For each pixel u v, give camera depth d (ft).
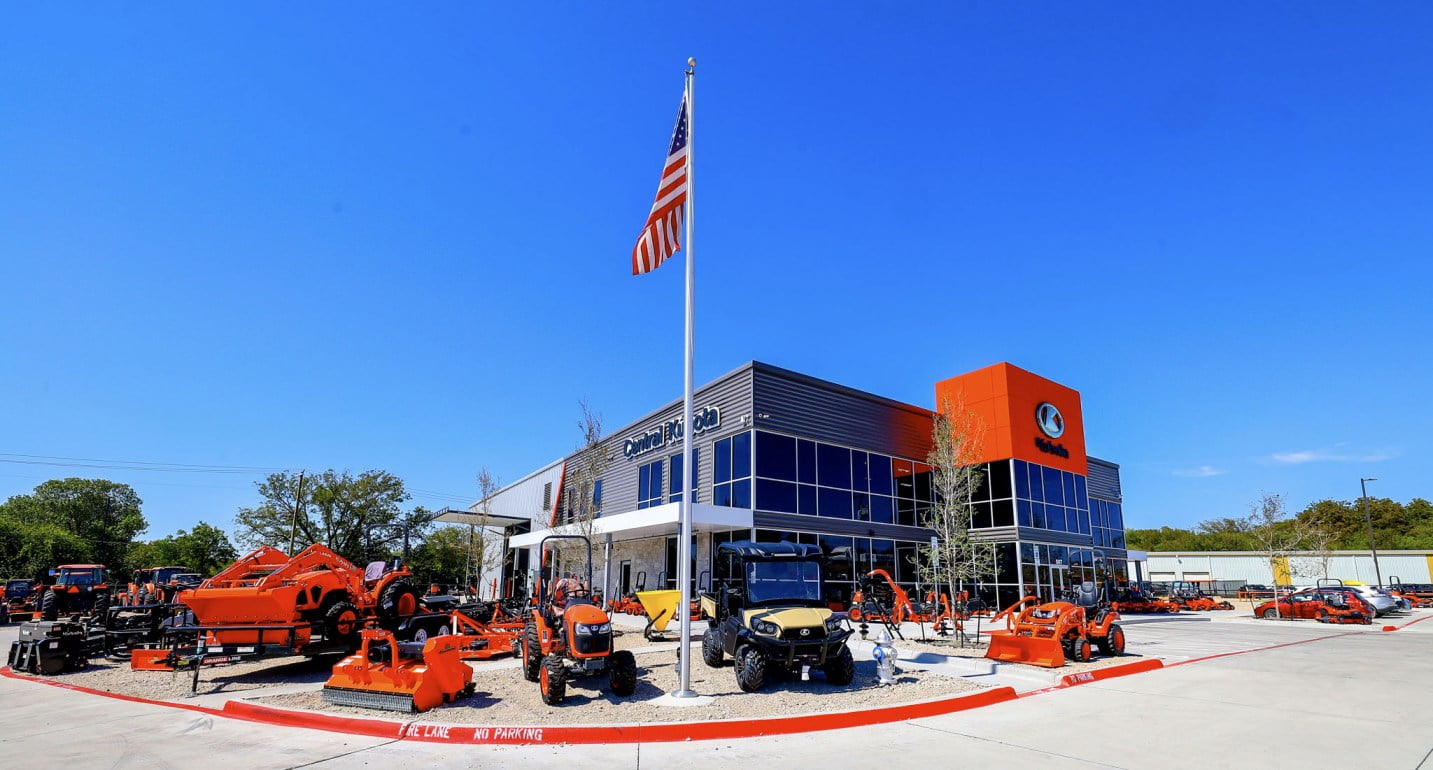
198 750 24.82
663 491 92.73
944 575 62.18
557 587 37.83
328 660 48.19
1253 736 26.04
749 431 78.84
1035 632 45.47
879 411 91.97
